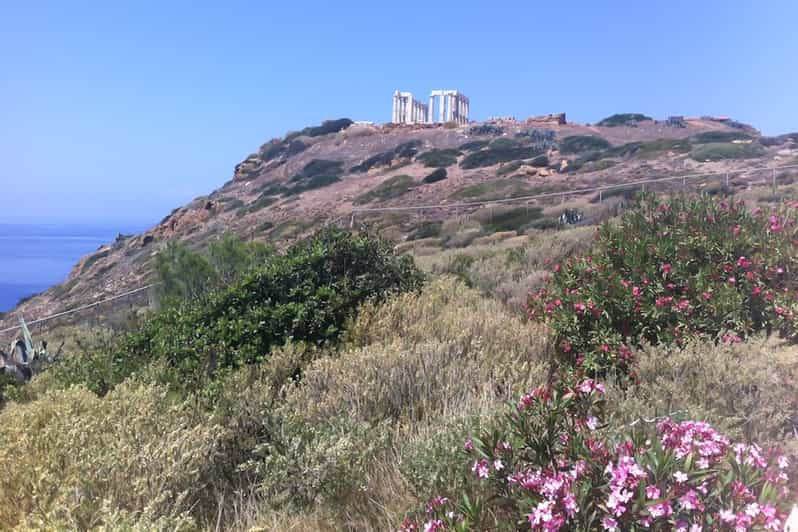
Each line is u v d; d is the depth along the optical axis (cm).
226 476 422
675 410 409
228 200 6134
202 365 590
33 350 1180
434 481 329
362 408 473
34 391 792
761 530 226
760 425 403
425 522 293
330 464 375
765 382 429
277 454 388
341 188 5422
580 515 243
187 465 372
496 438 280
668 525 236
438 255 1936
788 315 534
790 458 350
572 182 4069
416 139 6775
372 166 6231
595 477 251
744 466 245
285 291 686
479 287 1078
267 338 629
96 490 352
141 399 459
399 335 636
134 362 682
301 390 498
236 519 369
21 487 374
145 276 3662
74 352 1003
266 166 7462
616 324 581
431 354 518
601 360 544
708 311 558
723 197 698
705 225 640
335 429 412
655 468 239
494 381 498
